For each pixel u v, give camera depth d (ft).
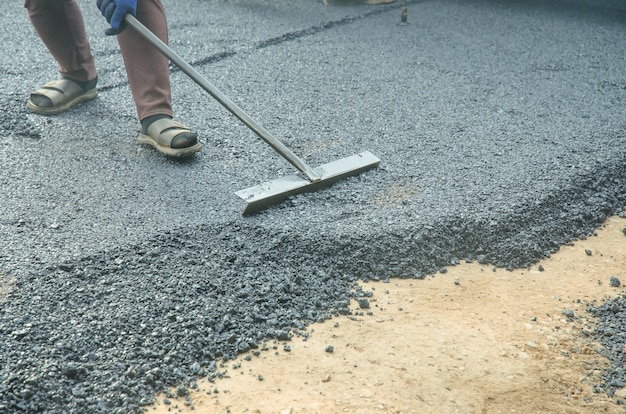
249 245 9.41
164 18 12.13
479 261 9.64
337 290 8.87
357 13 20.33
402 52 17.43
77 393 7.10
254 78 15.62
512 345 8.10
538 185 11.02
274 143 10.74
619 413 7.18
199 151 12.23
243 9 20.39
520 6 21.45
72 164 11.73
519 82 15.66
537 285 9.24
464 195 10.66
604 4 21.52
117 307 8.23
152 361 7.58
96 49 17.15
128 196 10.73
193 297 8.46
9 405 6.91
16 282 8.53
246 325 8.16
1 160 11.79
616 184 11.56
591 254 9.95
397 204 10.39
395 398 7.27
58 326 7.89
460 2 21.71
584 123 13.55
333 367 7.68
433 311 8.64
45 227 9.80
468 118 13.73
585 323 8.54
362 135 12.90
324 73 16.01
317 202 10.47
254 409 7.10
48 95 13.44
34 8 12.95
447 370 7.68
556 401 7.31
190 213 10.23
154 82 12.15
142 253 9.21
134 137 12.80
